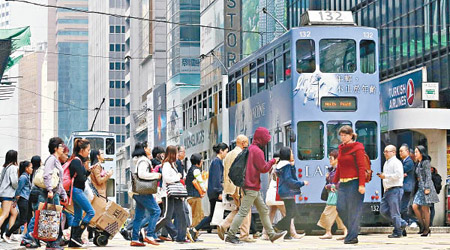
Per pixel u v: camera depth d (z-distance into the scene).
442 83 62.09
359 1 76.38
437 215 43.12
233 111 48.06
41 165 29.72
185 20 145.00
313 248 24.77
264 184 39.91
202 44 135.25
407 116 43.34
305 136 37.09
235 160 26.42
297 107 37.06
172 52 148.38
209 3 129.75
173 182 28.39
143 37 194.38
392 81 50.62
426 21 64.44
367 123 37.69
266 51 41.34
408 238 30.45
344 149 26.06
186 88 133.75
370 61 38.12
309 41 37.50
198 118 58.53
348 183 26.09
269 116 40.59
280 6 94.50
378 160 37.56
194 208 31.67
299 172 36.84
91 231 31.34
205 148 55.81
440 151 44.03
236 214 28.22
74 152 25.83
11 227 32.31
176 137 132.88
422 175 31.98
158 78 177.88
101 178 28.95
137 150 26.98
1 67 77.94
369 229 38.12
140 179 26.61
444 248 24.20
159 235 31.80
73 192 25.33
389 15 70.50
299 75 37.22
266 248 24.97
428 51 64.19
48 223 24.62
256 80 43.19
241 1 111.31
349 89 37.56
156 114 152.88
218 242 30.03
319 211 36.97
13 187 31.42
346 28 37.78
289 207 29.50
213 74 126.12
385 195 30.55
